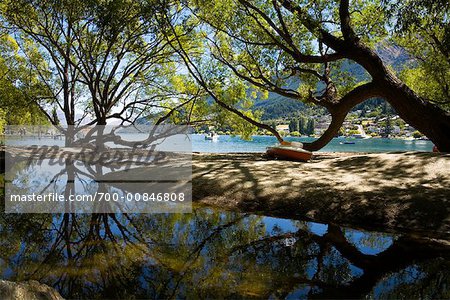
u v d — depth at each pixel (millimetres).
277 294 4207
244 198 9250
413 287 4414
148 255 5574
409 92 13570
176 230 7090
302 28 16625
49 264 5145
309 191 8953
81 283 4492
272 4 16578
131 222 7734
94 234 6793
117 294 4176
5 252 5684
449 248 5922
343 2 14758
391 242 6246
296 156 13891
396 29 12227
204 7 17812
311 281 4570
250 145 42469
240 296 4133
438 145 13148
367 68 14453
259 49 18266
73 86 23047
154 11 17328
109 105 22172
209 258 5453
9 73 23172
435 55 19344
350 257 5508
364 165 10875
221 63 19281
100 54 20891
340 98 16797
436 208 7234
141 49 21188
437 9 10883
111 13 17094
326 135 17250
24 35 22703
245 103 22844
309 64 19406
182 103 23938
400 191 8164
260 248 5941
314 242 6281
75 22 20047
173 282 4551
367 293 4227
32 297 3660
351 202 8078
